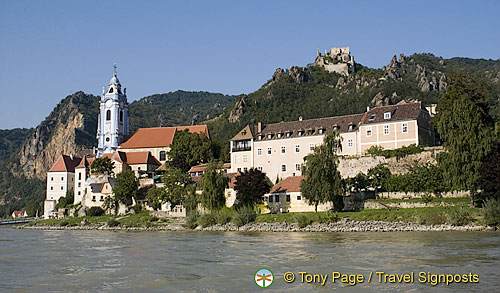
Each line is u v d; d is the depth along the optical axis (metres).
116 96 170.50
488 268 43.66
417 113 113.31
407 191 97.81
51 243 77.38
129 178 138.25
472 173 86.06
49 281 42.56
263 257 53.44
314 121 130.88
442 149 102.75
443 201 91.81
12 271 47.91
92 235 96.06
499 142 86.06
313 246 62.22
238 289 38.09
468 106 89.56
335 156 98.94
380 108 121.00
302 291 37.06
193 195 115.25
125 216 130.88
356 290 37.12
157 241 76.25
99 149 169.00
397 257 50.50
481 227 77.31
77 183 169.00
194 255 57.12
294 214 98.44
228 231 95.75
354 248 58.81
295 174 126.62
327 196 94.88
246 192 107.38
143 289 38.78
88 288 39.53
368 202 97.94
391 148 114.00
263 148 132.25
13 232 113.44
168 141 164.62
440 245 59.03
